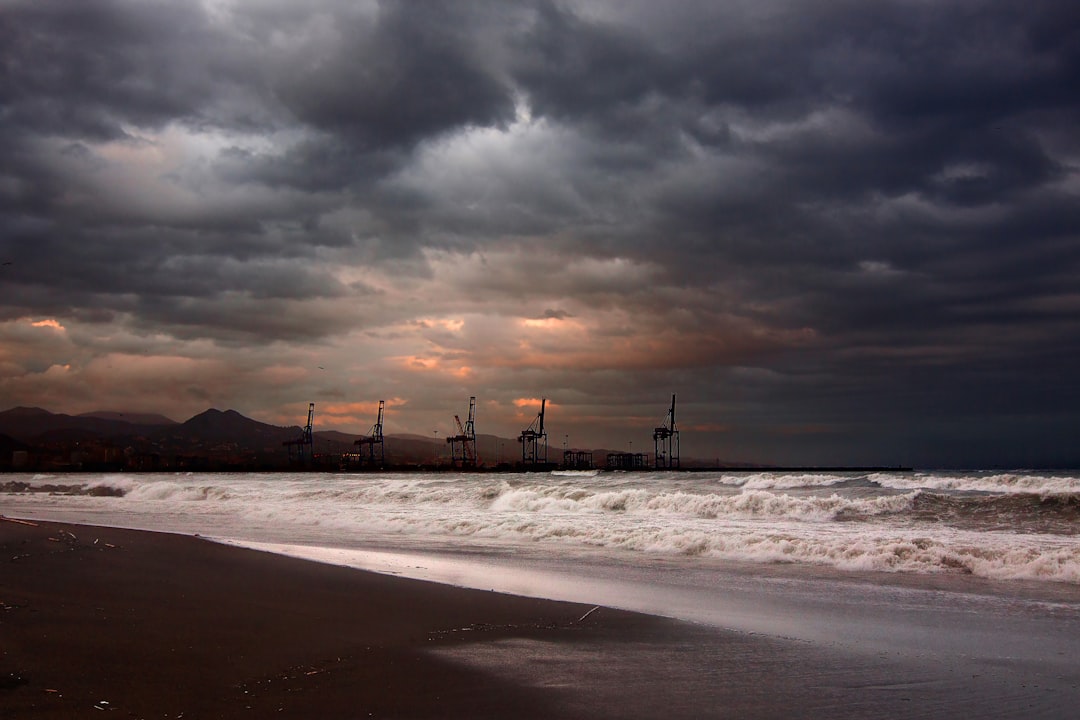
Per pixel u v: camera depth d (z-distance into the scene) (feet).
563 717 22.82
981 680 27.48
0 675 24.44
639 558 60.59
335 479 317.83
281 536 78.89
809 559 57.93
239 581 46.42
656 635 34.17
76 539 64.95
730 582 49.39
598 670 28.17
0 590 39.32
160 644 29.63
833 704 24.58
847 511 86.12
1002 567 51.93
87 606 36.22
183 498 167.12
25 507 135.64
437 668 27.96
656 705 24.17
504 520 85.81
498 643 32.19
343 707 23.13
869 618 38.32
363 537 77.51
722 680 27.14
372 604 40.22
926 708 24.31
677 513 96.12
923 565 54.13
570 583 48.88
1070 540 61.36
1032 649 32.09
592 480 220.64
